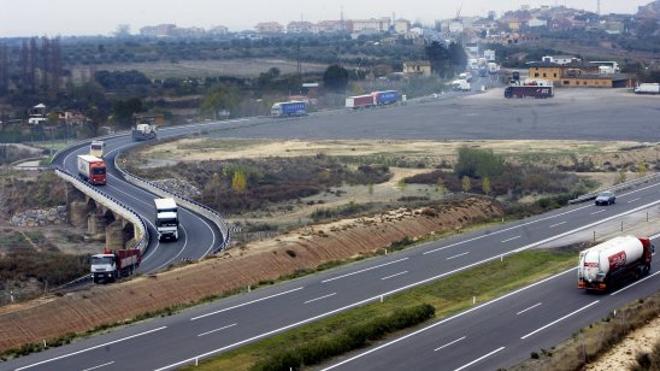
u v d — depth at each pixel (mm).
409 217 106125
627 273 79312
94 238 126250
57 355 62375
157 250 98938
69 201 142250
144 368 59312
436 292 77812
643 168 154000
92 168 139625
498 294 77125
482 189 140625
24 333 66688
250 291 79062
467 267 85500
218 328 68062
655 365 60250
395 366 59375
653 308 70500
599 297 75312
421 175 153875
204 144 197625
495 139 198125
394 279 81750
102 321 70688
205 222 115188
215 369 59125
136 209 121312
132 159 171750
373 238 98062
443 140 198750
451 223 108312
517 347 62594
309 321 69438
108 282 82500
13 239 126000
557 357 59406
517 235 100250
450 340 64625
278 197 138500
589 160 165875
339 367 59469
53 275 89750
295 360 59094
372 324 66000
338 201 136375
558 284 79625
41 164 168500
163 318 71125
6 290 84938
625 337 65250
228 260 84438
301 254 89562
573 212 114000
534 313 70938
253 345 63938
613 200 119500
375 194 140875
